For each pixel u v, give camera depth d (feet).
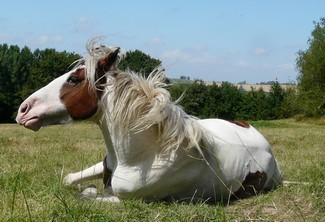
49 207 12.96
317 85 147.54
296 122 142.20
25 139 44.50
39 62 159.02
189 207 14.23
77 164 25.52
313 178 17.72
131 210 13.83
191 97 139.85
